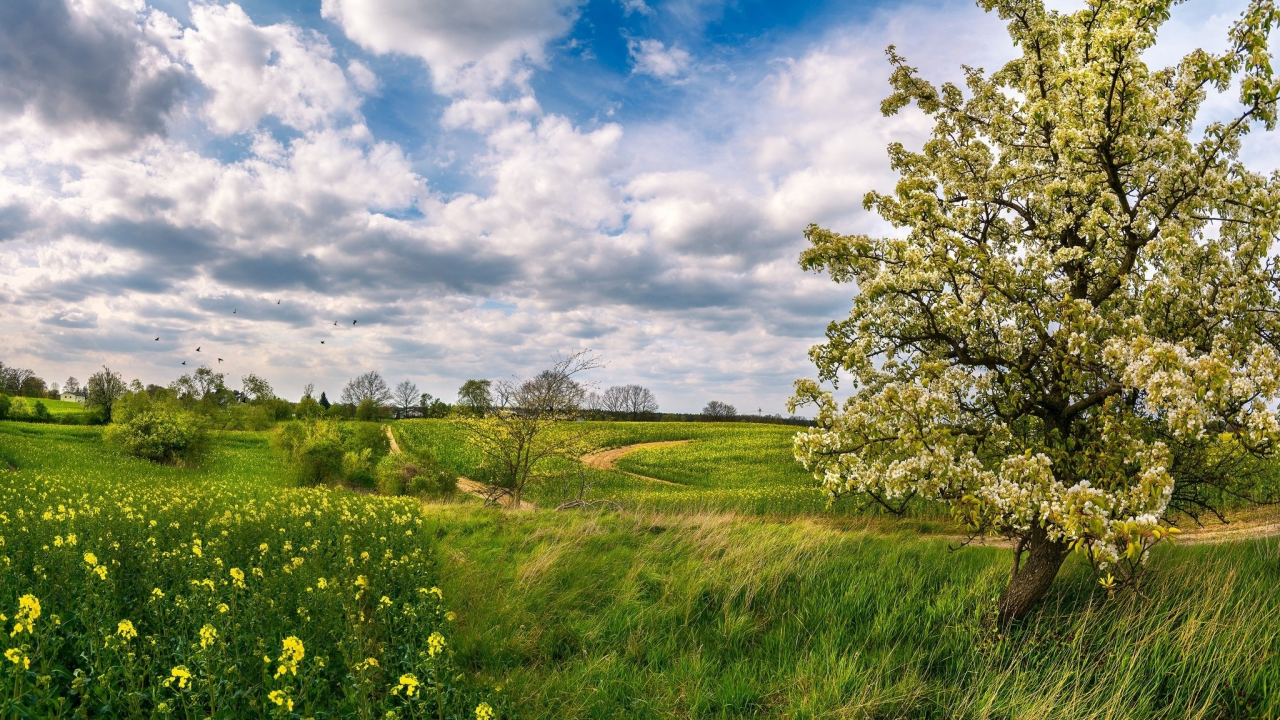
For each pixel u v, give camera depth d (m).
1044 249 7.53
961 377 6.80
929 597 7.93
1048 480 5.79
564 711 5.68
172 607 5.82
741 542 10.48
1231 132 6.42
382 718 4.68
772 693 6.08
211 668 4.75
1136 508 5.34
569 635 7.37
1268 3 5.57
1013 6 8.56
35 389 97.06
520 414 22.48
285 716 4.30
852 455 6.98
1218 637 6.18
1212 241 6.79
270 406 74.69
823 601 7.99
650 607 8.01
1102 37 6.21
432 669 4.78
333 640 5.85
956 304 6.93
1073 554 8.98
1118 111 6.70
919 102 9.91
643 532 12.33
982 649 6.62
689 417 115.38
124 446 37.06
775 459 48.34
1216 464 6.69
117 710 4.30
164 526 9.81
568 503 18.12
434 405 69.19
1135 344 5.62
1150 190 7.15
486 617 7.35
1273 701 5.16
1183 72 6.90
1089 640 6.74
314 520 12.30
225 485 22.61
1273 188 6.67
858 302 8.24
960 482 6.27
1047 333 6.89
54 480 18.94
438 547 11.30
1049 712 5.42
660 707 5.86
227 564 7.76
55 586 6.07
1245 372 5.28
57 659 4.99
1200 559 8.53
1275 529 10.71
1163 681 5.93
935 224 7.48
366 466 36.53
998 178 8.21
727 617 7.58
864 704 5.65
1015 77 9.06
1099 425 6.65
